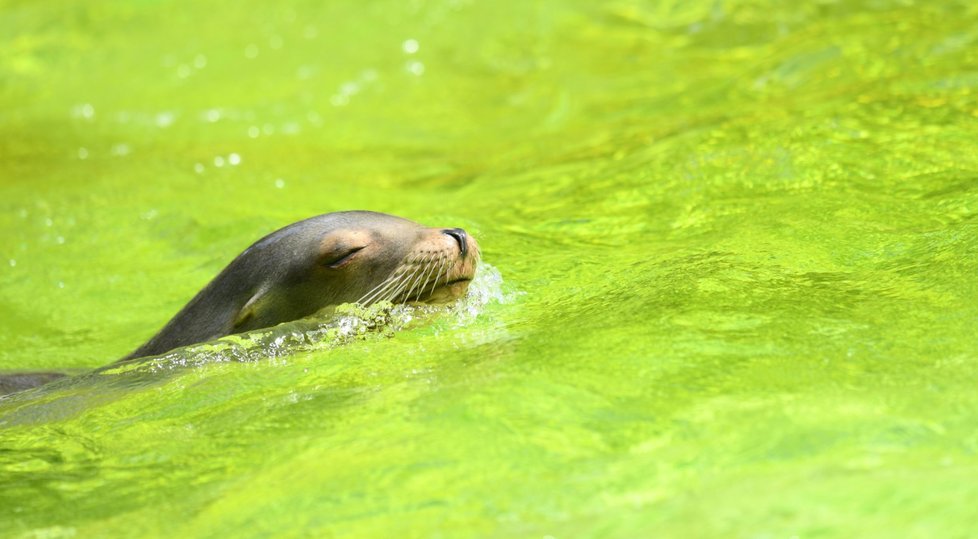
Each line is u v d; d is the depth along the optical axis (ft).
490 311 70.90
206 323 77.92
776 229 77.10
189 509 45.39
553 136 132.77
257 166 135.33
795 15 158.81
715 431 45.34
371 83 166.91
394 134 146.20
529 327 64.23
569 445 45.85
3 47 185.57
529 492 42.16
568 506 40.73
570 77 157.99
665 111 130.62
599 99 146.20
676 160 101.14
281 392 59.31
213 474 49.08
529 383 52.65
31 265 107.24
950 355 50.75
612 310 63.87
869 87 113.29
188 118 158.81
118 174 135.54
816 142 97.35
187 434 54.75
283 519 42.65
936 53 120.16
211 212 115.65
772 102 118.11
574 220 91.45
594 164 110.93
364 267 75.97
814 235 74.49
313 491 44.55
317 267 75.72
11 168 141.59
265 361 67.51
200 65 177.47
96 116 162.20
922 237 70.74
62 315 94.84
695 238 79.97
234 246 103.76
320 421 53.16
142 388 65.36
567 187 102.99
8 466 53.83
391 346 66.08
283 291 76.33
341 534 40.93
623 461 43.78
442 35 181.27
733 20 164.76
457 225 94.53
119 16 193.06
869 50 128.06
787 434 44.21
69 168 140.05
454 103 156.76
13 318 95.25
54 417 62.13
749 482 40.68
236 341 72.23
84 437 57.16
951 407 45.19
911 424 44.01
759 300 61.87
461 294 76.43
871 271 65.72
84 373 73.56
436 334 67.67
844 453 42.16
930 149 91.20
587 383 51.93
